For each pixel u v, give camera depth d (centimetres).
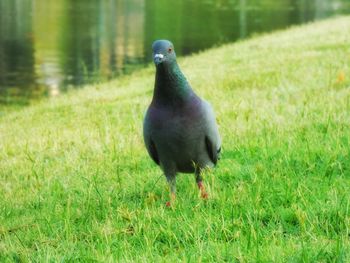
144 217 882
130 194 1052
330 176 971
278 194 911
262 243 759
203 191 964
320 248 721
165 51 875
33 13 6950
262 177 994
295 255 712
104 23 6166
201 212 884
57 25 5997
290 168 1032
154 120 911
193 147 922
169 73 887
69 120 1966
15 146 1616
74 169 1261
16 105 2861
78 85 3344
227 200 909
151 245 784
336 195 866
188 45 4791
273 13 7119
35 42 4953
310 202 871
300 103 1548
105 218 934
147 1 8369
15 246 856
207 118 917
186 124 900
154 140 929
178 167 964
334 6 7969
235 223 822
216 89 2117
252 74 2361
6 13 6925
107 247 783
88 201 988
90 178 1169
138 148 1363
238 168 1081
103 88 2828
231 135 1324
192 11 7212
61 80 3503
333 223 796
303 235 766
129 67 3897
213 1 8400
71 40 5072
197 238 791
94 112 2039
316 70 2158
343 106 1430
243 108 1619
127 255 766
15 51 4538
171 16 6744
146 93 2397
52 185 1152
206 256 740
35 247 859
